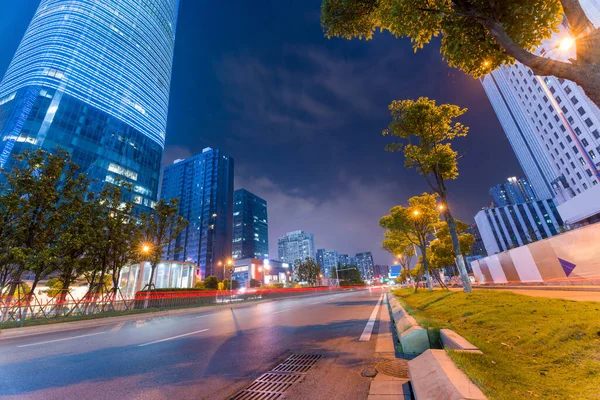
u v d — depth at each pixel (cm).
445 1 582
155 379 505
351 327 1009
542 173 11250
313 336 867
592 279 1761
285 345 753
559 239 2022
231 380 489
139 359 655
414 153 1584
